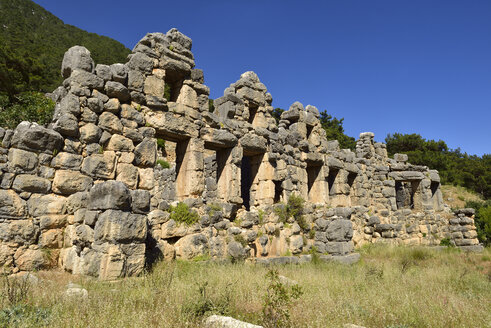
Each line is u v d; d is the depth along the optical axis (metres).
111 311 5.62
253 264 12.61
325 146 20.00
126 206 8.55
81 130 10.20
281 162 16.53
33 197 9.02
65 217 9.37
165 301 6.52
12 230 8.46
